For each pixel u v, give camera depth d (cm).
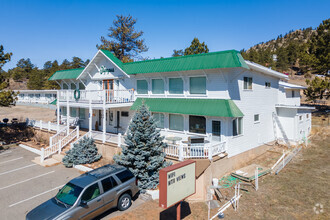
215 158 1331
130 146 1294
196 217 1019
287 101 2566
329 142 2167
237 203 1090
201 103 1524
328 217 983
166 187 844
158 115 1827
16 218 999
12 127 2745
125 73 1923
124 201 1040
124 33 4053
